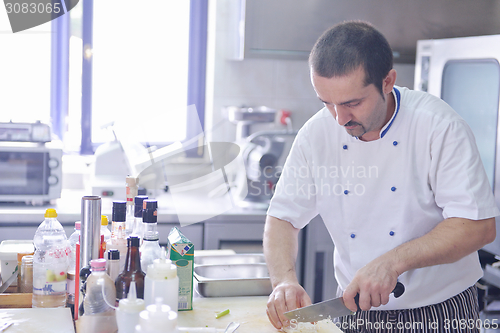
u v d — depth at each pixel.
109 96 3.29
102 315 1.08
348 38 1.17
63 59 3.22
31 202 2.75
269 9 2.59
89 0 3.19
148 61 3.31
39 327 1.08
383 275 1.18
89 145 3.32
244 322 1.23
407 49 2.80
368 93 1.19
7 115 3.18
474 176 1.30
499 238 2.35
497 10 2.77
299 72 3.35
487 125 2.51
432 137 1.39
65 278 1.28
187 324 1.21
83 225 1.22
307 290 2.89
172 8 3.29
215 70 3.26
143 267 1.22
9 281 1.38
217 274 1.60
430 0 2.73
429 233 1.29
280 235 1.47
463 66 2.59
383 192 1.48
